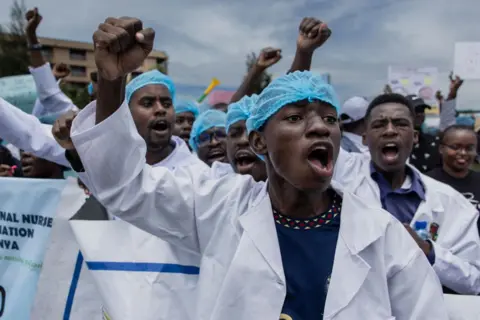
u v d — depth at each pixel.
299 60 2.61
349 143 4.69
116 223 1.81
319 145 1.40
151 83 2.74
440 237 2.57
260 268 1.44
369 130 2.76
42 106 4.10
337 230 1.54
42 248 2.12
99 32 1.29
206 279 1.54
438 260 2.11
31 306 2.07
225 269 1.52
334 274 1.44
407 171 2.81
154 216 1.55
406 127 2.64
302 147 1.40
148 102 2.73
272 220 1.52
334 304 1.40
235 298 1.42
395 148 2.64
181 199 1.57
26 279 2.11
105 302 1.72
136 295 1.72
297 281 1.45
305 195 1.51
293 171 1.42
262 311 1.40
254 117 1.54
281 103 1.43
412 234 2.16
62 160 2.65
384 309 1.44
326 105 1.46
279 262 1.46
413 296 1.50
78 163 1.56
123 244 1.77
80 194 2.13
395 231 1.55
